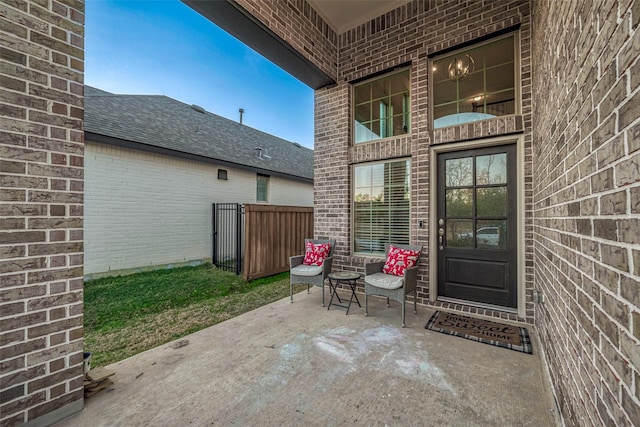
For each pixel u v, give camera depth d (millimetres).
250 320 3061
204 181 6879
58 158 1560
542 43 2188
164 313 3307
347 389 1839
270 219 5395
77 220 1640
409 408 1659
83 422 1551
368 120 4164
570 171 1377
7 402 1389
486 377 1966
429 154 3504
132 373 2020
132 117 6223
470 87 3320
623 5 813
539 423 1536
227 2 2676
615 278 867
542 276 2285
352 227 4277
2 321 1374
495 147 3195
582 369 1165
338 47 4301
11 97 1391
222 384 1892
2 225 1369
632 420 746
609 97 917
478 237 3293
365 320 3039
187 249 6484
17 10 1410
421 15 3559
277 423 1542
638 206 734
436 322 2955
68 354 1598
